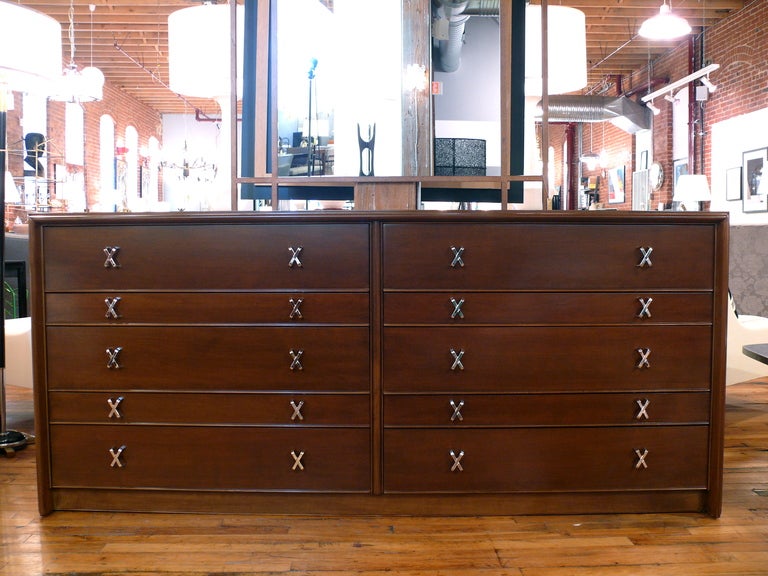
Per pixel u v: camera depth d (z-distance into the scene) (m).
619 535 2.60
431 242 2.69
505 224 2.69
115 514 2.81
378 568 2.36
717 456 2.75
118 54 12.79
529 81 4.25
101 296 2.76
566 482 2.76
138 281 2.74
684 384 2.76
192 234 2.72
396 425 2.73
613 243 2.71
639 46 12.05
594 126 16.27
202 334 2.74
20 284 6.05
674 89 12.05
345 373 2.72
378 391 2.72
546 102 3.01
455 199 3.30
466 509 2.78
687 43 11.41
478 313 2.71
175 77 5.29
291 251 2.71
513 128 3.24
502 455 2.74
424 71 3.19
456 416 2.72
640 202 13.62
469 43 3.23
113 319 2.76
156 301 2.74
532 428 2.74
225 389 2.75
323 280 2.71
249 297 2.72
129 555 2.45
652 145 13.05
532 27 4.21
